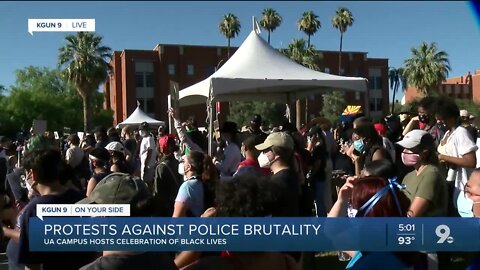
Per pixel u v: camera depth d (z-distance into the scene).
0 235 3.18
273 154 3.73
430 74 25.81
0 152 9.11
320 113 52.31
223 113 49.56
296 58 46.66
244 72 8.70
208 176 3.84
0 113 54.22
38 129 13.07
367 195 2.58
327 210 6.51
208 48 49.72
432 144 3.55
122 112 47.34
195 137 7.46
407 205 2.62
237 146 6.20
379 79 51.97
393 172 3.05
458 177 4.39
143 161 8.81
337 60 51.97
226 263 2.21
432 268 2.90
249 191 2.25
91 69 34.72
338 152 8.20
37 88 58.59
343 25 43.91
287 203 2.93
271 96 12.27
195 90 9.45
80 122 58.41
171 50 47.97
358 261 2.64
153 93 47.28
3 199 3.90
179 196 3.73
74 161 5.59
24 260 2.79
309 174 6.38
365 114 8.74
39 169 2.91
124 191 2.41
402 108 38.19
